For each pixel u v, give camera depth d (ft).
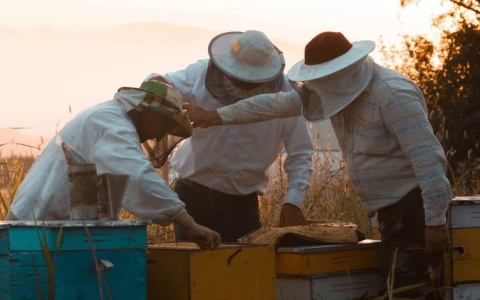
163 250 13.84
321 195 27.55
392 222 15.39
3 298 11.08
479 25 83.76
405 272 15.28
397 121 14.67
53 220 13.87
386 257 15.48
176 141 15.25
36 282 11.41
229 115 17.29
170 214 13.62
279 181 25.39
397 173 15.14
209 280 13.66
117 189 13.17
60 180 14.11
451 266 15.64
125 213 23.11
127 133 13.91
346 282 15.81
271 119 17.47
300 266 15.26
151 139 14.90
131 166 13.55
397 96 14.64
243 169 18.37
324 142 28.32
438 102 82.94
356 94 14.67
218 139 18.11
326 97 14.85
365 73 14.83
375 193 15.44
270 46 17.58
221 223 18.61
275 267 15.52
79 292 12.14
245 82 17.43
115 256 12.50
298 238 15.96
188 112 17.39
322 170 27.81
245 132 18.13
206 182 18.47
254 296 14.17
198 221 18.62
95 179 13.01
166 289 13.73
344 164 27.71
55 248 11.87
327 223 18.42
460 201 15.76
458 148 74.28
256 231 16.56
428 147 14.57
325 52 14.92
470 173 34.53
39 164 14.49
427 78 86.33
